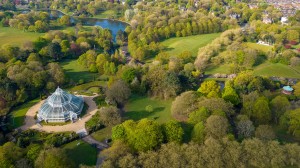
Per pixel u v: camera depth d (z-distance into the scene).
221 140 180.75
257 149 172.88
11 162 171.12
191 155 169.25
